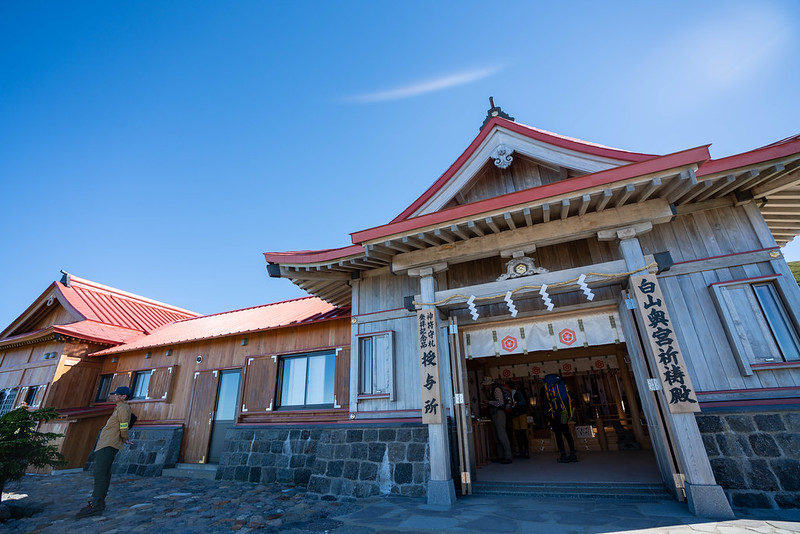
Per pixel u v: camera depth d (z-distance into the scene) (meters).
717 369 4.44
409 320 6.36
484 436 7.58
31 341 11.51
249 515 4.71
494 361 10.13
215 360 9.60
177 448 8.96
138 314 13.99
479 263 6.23
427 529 3.57
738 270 4.71
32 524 4.55
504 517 3.86
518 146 5.77
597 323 5.46
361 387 6.33
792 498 3.73
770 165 4.21
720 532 3.07
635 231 4.77
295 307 10.88
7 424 5.23
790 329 4.35
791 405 4.00
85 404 10.91
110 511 5.09
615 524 3.44
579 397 9.62
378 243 5.62
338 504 5.15
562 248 5.76
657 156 4.24
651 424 4.73
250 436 7.73
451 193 6.05
